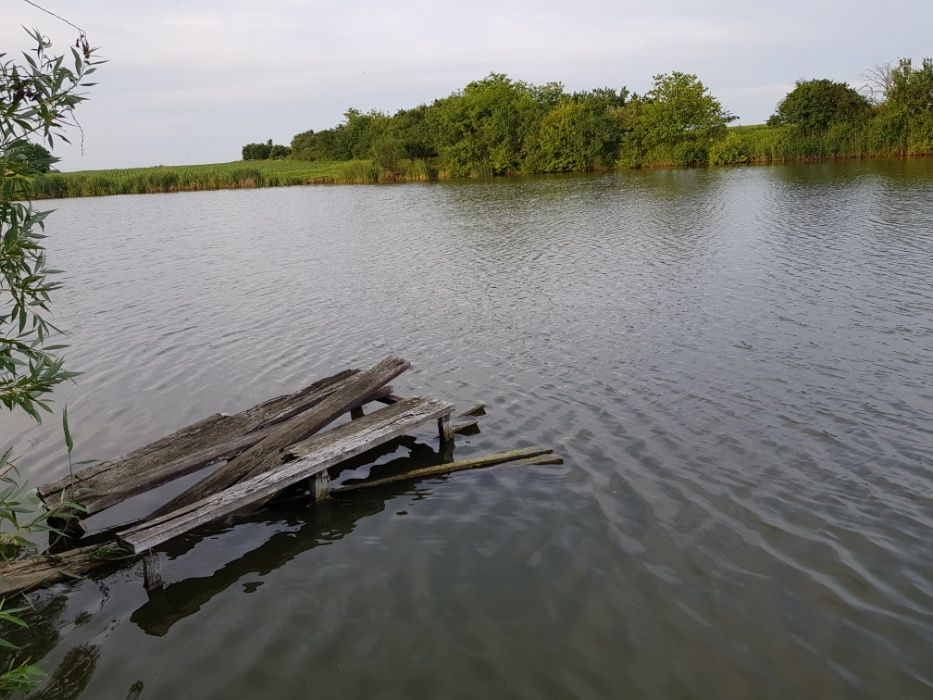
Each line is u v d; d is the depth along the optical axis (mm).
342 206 58875
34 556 9578
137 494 10195
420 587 8547
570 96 102188
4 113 5223
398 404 12688
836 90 81062
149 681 7215
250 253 34656
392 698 6840
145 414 14305
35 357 5973
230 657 7516
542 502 10305
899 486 10086
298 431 11664
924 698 6609
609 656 7273
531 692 6840
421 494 10812
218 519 10422
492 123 92812
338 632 7824
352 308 22188
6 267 5695
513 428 12859
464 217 45875
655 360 15695
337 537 9805
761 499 9984
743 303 19828
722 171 74125
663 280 23328
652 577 8477
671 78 88000
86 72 5488
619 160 91500
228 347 18594
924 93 75625
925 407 12438
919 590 8031
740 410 12820
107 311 23188
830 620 7645
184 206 65938
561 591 8320
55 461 12312
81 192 87125
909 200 39281
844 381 13812
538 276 25359
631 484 10594
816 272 22906
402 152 95500
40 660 7586
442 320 20188
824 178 56844
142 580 9008
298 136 145500
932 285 20344
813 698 6664
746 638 7441
